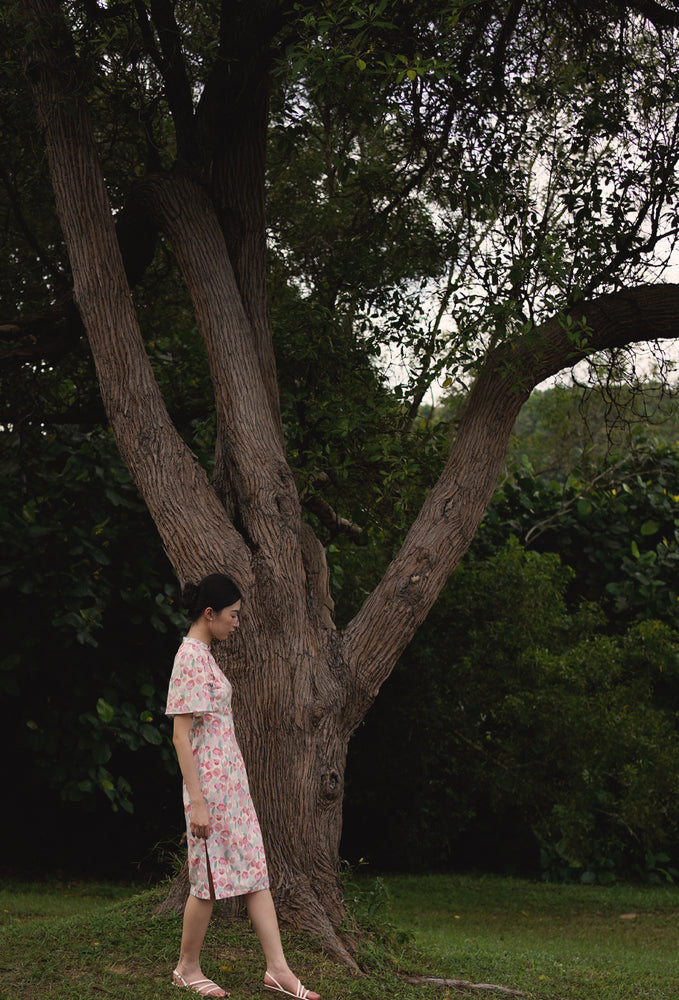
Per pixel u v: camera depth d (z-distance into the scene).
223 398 5.38
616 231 5.95
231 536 5.04
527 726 8.32
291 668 4.93
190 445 8.19
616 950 6.26
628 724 8.04
